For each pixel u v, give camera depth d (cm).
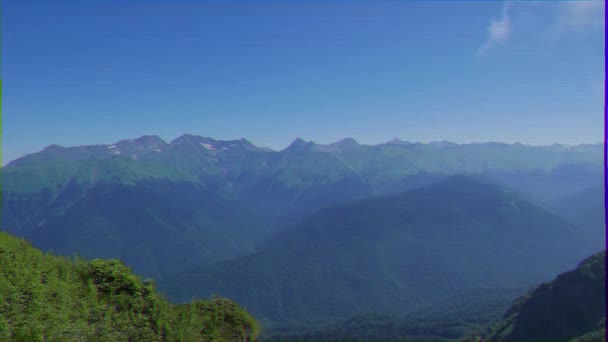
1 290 758
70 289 870
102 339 814
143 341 891
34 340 707
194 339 982
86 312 836
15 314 740
